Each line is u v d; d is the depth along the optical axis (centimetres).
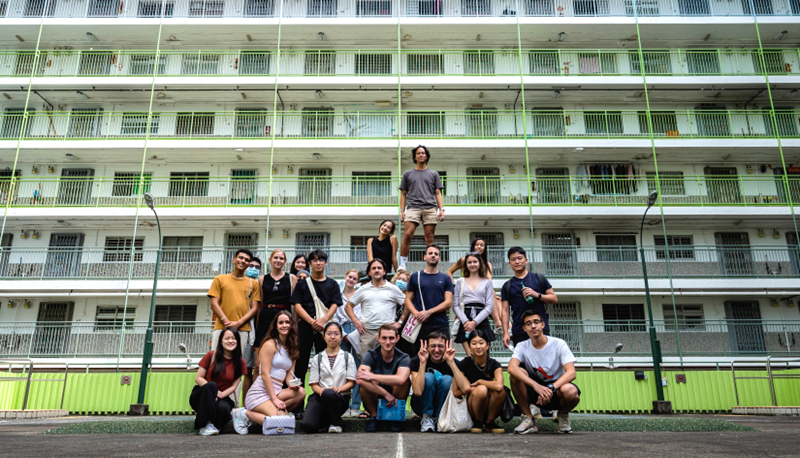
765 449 381
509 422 638
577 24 2367
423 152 938
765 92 2403
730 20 2350
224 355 619
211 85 2325
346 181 2419
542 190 2388
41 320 2161
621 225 2342
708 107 2494
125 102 2472
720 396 1402
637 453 356
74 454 363
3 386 1377
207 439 502
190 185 2389
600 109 2494
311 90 2384
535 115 2444
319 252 721
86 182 2369
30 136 2384
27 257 2275
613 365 1944
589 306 2230
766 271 2194
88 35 2400
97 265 2191
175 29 2388
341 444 427
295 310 705
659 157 2391
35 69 2362
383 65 2498
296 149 2298
